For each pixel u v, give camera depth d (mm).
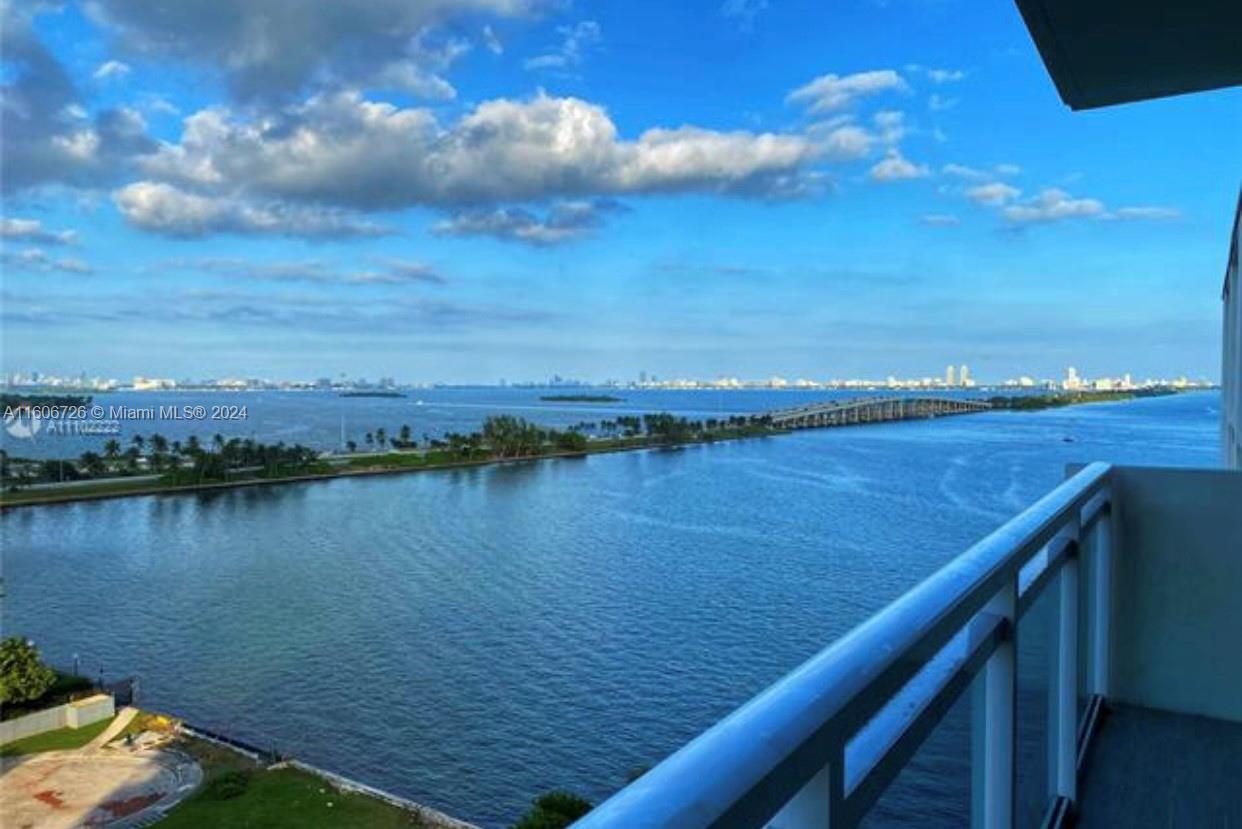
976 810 1079
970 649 1036
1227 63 1629
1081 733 2061
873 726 812
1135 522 2334
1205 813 1790
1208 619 2248
